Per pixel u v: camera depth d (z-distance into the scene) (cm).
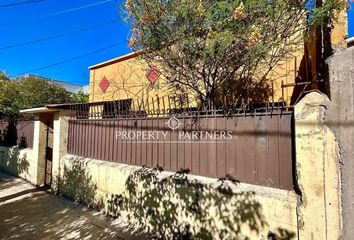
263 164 329
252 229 323
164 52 408
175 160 440
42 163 823
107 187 552
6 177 934
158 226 440
